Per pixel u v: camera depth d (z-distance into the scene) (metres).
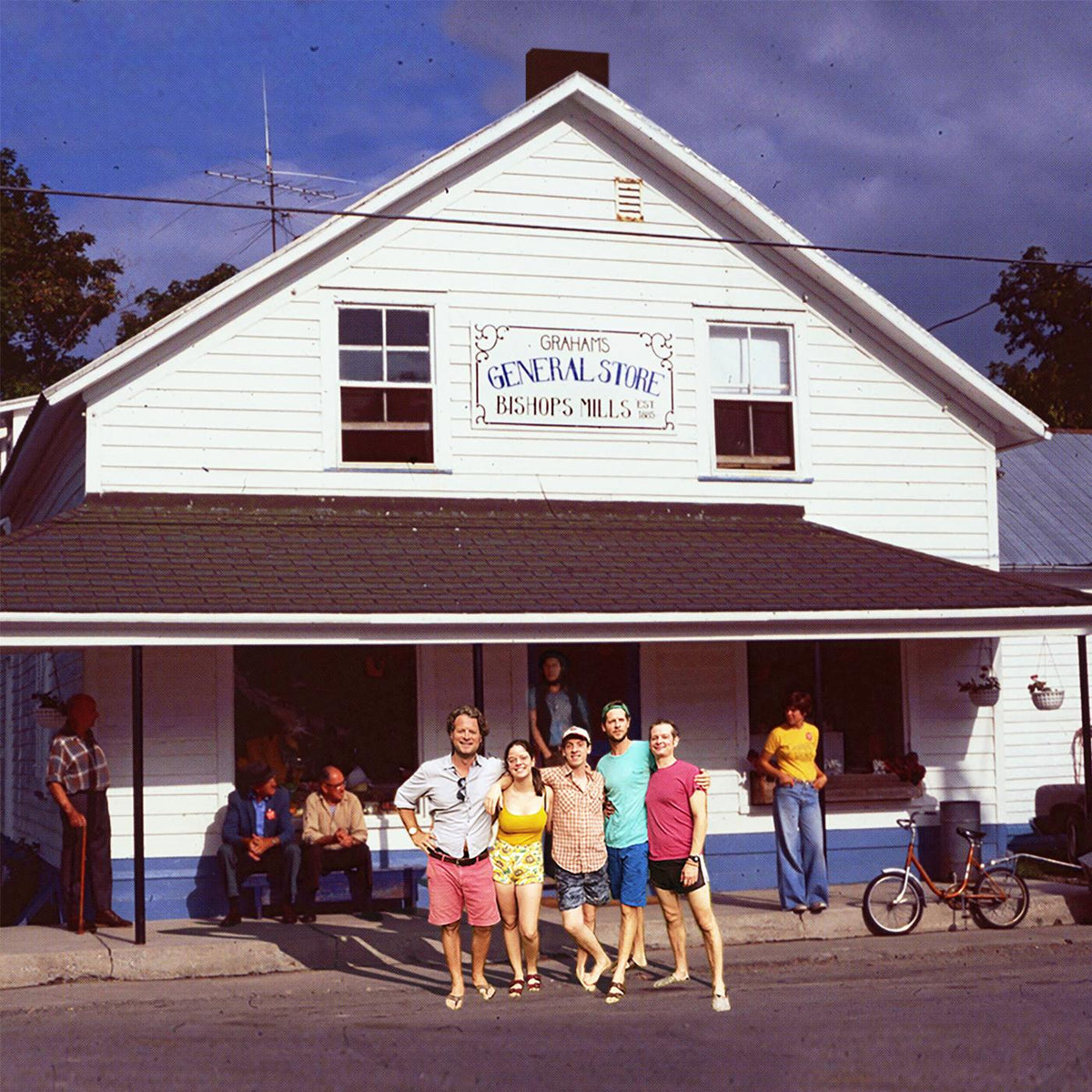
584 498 17.45
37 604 13.01
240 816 14.64
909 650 18.14
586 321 17.62
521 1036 9.49
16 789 22.16
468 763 11.34
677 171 18.02
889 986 11.59
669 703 17.22
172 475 16.16
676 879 11.28
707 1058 8.54
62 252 42.91
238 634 13.56
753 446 18.23
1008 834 19.28
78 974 12.62
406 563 15.29
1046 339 43.62
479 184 17.38
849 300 18.47
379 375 16.97
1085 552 21.44
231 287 16.27
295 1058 8.77
